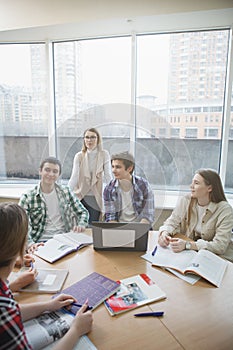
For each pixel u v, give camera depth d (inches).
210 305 38.2
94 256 52.6
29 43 108.6
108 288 41.2
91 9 85.7
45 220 63.8
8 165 119.3
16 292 40.6
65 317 34.7
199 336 32.4
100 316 35.6
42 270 46.9
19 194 107.8
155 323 34.5
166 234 60.7
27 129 115.4
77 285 42.1
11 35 101.2
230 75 93.3
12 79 112.7
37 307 35.0
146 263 49.7
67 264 49.4
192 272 45.7
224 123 97.2
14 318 25.7
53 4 87.7
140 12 83.0
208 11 80.0
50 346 30.6
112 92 106.0
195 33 95.0
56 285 42.3
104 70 105.1
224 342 31.6
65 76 110.0
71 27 92.7
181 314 36.3
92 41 104.3
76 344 30.7
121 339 31.7
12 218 29.5
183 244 55.3
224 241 58.9
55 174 61.1
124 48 101.3
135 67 101.6
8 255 28.9
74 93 110.5
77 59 107.3
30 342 30.2
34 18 90.2
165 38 97.8
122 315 35.8
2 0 89.9
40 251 54.0
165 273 46.4
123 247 53.9
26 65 110.9
